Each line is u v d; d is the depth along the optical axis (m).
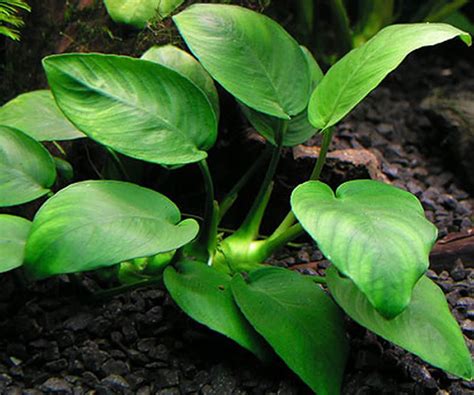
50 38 0.66
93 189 0.56
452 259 0.64
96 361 0.58
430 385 0.57
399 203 0.55
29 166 0.58
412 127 0.79
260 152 0.67
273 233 0.65
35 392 0.56
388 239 0.53
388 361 0.57
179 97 0.58
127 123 0.57
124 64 0.58
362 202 0.55
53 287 0.61
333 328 0.56
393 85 0.86
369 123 0.79
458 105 0.76
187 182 0.68
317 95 0.58
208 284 0.57
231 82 0.59
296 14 0.83
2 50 0.67
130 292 0.61
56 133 0.61
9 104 0.62
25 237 0.56
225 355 0.58
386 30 0.58
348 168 0.67
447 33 0.56
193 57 0.65
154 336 0.59
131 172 0.65
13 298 0.60
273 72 0.60
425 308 0.56
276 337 0.55
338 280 0.57
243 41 0.60
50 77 0.57
